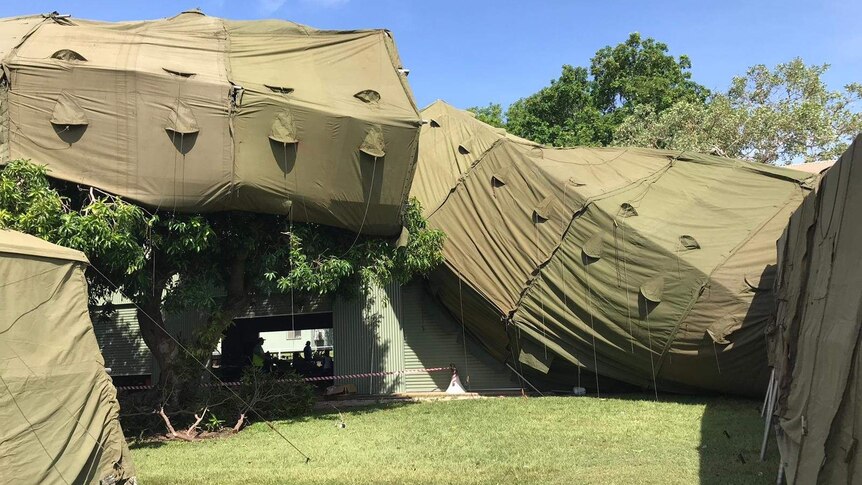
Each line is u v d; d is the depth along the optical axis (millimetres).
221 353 18875
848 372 4246
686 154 14828
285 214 10883
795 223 7574
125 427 10391
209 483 7062
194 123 9695
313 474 7316
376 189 11047
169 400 10977
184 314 16094
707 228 12578
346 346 16156
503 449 8312
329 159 10570
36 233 8500
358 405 13625
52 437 5410
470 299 14383
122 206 9195
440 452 8273
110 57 9648
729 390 12188
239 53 10805
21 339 5363
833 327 4883
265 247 11609
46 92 9195
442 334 15891
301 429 10547
